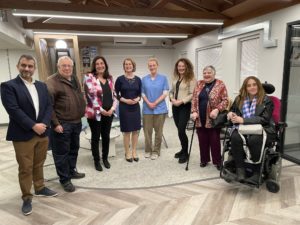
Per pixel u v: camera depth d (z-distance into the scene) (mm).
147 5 5273
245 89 2840
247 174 2631
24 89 2197
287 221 2117
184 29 6527
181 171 3238
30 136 2219
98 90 3104
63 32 5664
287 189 2662
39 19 5629
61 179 2748
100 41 7238
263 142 2480
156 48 7801
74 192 2730
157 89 3594
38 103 2291
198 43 6496
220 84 3115
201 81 3213
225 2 4555
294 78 3619
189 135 5020
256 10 4270
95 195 2658
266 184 2656
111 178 3074
